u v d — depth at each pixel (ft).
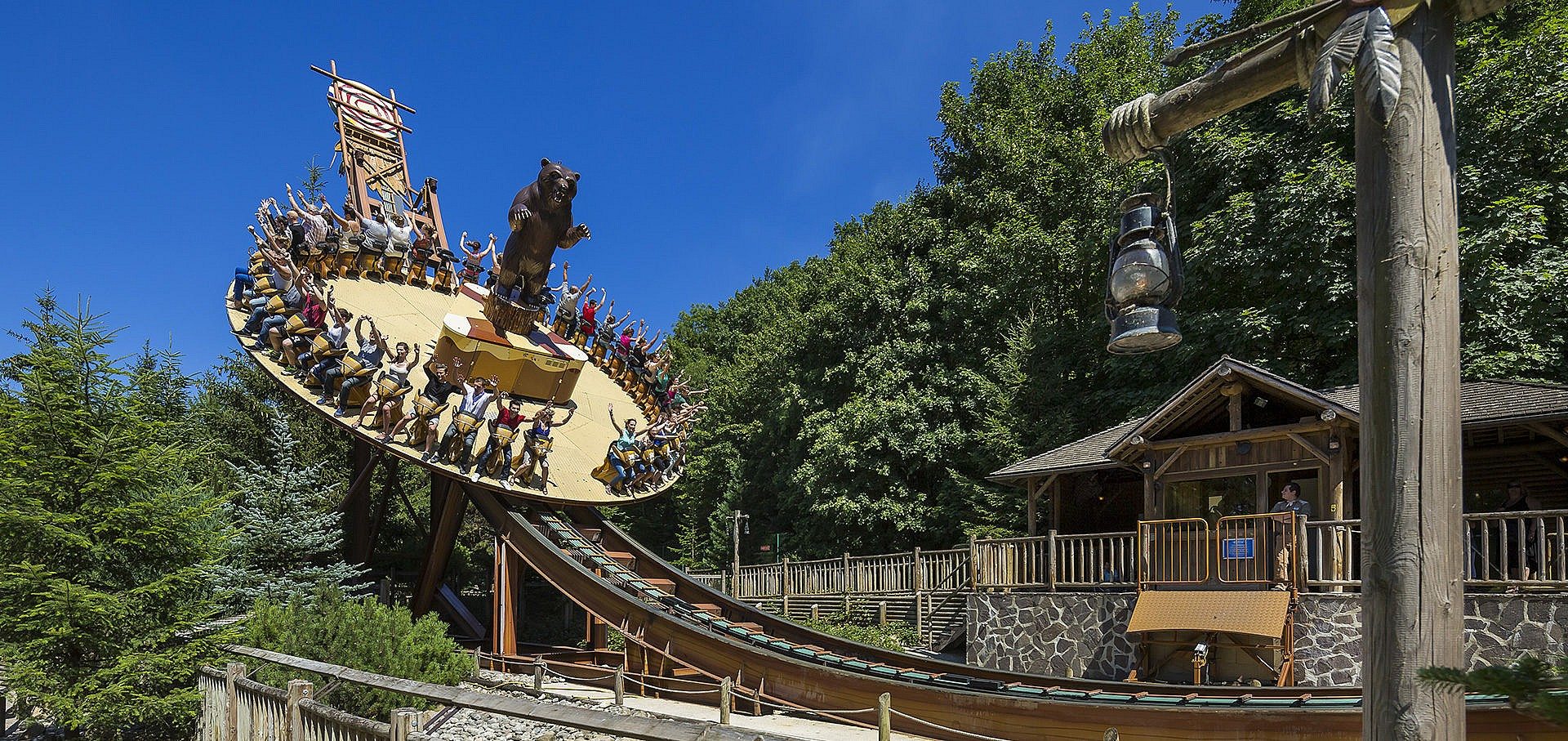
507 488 72.43
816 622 91.30
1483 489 64.13
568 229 83.51
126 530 49.44
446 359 79.82
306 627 49.29
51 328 50.65
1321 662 50.57
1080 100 131.75
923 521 114.73
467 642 80.64
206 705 41.86
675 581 76.54
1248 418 62.59
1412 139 12.84
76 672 47.24
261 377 109.29
